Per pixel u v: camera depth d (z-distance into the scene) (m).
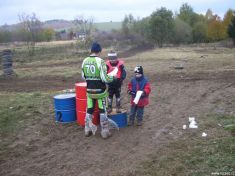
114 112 5.16
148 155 4.05
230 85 8.00
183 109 5.97
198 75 9.86
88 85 4.69
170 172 3.59
